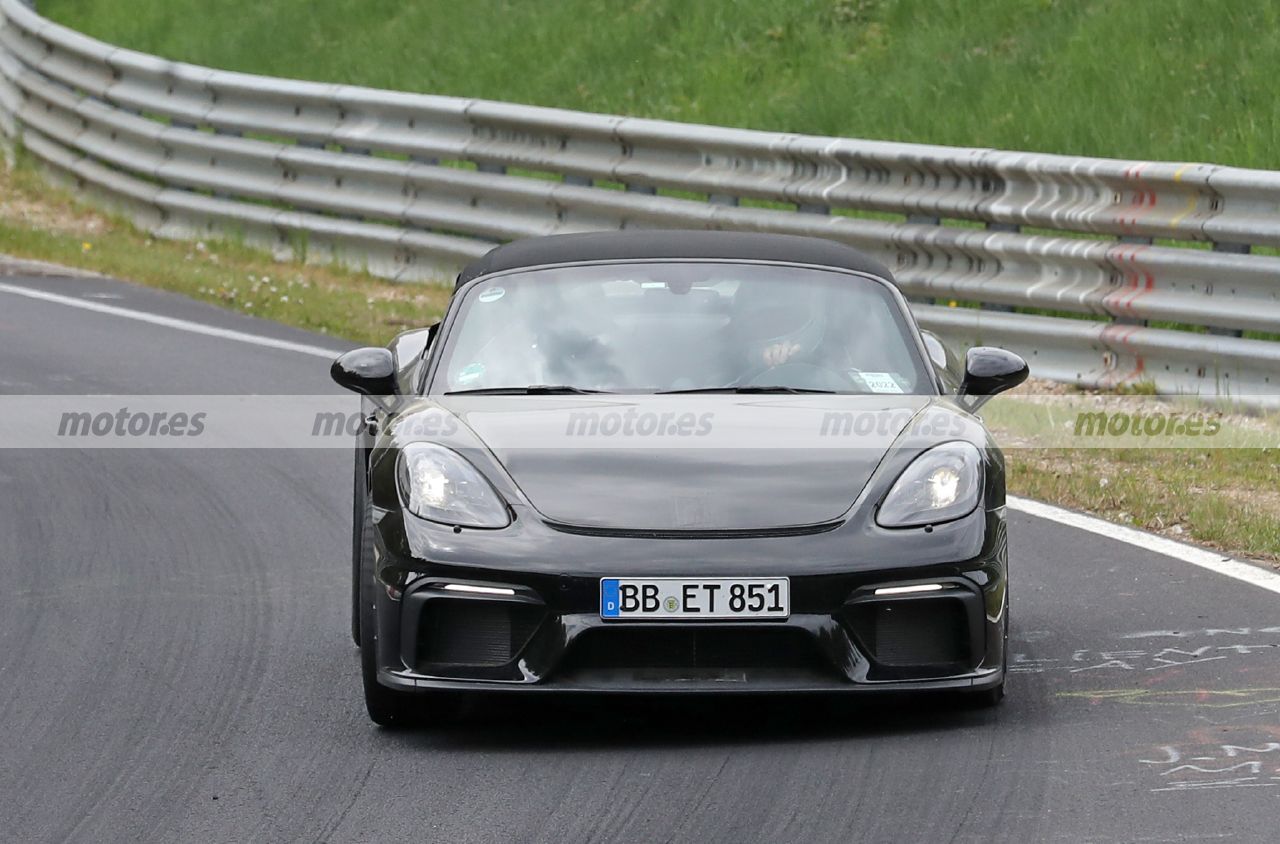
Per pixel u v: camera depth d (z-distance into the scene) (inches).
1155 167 1518.2
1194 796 659.4
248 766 725.9
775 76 2368.4
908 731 756.6
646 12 2613.2
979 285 1654.8
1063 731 747.4
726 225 1851.6
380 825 653.3
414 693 762.2
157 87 2431.1
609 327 876.6
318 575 1051.3
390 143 2164.1
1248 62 2031.3
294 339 1836.9
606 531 737.6
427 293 2094.0
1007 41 2256.4
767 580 725.9
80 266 2235.5
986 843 618.2
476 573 736.3
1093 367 1576.0
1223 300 1480.1
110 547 1117.7
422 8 2876.5
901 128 2128.4
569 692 730.8
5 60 2837.1
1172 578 1017.5
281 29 2955.2
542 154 2021.4
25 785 705.6
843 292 900.0
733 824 645.3
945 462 767.7
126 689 838.5
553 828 645.3
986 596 748.6
